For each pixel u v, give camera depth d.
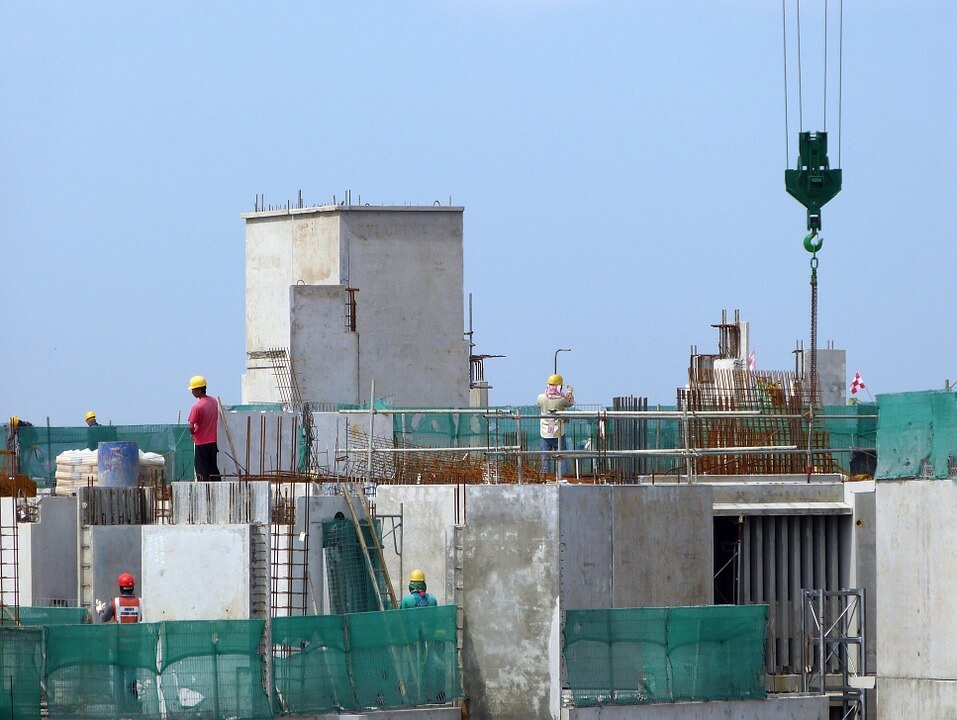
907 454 81.31
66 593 86.38
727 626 77.38
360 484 89.56
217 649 70.44
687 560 80.56
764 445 91.56
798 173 93.31
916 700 80.25
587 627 75.81
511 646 76.94
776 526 88.00
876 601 84.62
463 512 84.94
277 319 164.00
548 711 75.88
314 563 83.19
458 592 78.00
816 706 79.00
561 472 94.06
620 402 89.38
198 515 78.44
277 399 145.75
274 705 71.38
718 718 76.62
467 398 161.38
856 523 87.06
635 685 75.94
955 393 79.06
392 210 159.50
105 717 69.00
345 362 143.38
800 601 87.31
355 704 73.88
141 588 79.81
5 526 86.69
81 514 83.31
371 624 74.69
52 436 119.62
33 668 68.31
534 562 76.88
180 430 119.44
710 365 137.88
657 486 80.06
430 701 76.38
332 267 158.62
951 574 79.00
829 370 147.25
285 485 90.94
